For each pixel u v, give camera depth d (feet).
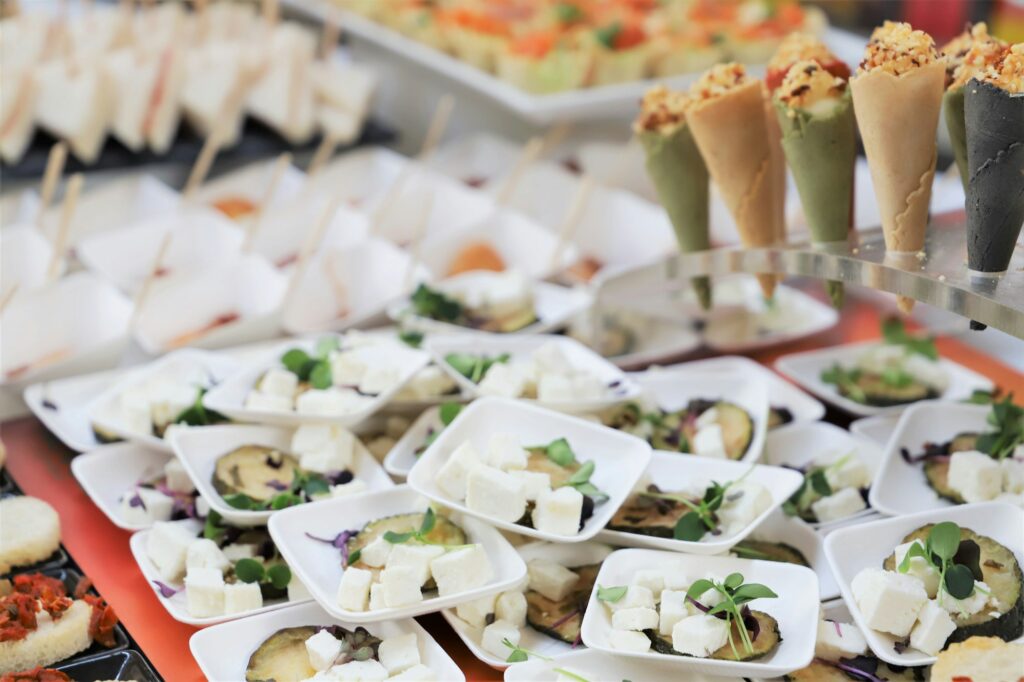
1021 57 4.36
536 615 5.16
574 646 4.96
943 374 7.20
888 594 4.64
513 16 12.30
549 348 6.57
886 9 12.47
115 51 12.17
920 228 4.98
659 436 6.39
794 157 5.26
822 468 6.16
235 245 9.58
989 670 4.32
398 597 4.72
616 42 11.48
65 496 6.35
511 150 11.71
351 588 4.78
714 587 4.77
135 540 5.64
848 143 5.19
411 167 10.59
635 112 11.91
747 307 8.45
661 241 9.78
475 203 10.23
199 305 8.43
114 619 5.19
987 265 4.70
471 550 4.86
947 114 5.24
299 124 11.78
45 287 8.02
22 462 6.71
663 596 4.83
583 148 11.51
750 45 12.06
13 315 7.89
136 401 6.43
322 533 5.29
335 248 8.82
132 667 4.99
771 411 6.93
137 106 11.10
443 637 5.17
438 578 4.81
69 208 7.94
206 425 6.39
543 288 8.37
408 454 6.19
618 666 4.70
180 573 5.42
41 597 5.18
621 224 10.07
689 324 8.27
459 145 11.86
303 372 6.44
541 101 10.89
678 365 7.55
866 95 4.67
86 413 6.97
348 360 6.30
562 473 5.45
